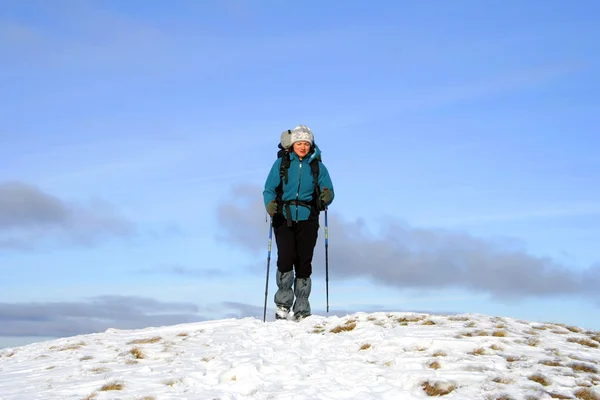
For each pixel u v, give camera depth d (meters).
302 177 10.10
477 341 7.55
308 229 10.22
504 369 6.47
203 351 7.86
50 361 8.07
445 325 8.61
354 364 6.94
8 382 7.02
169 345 8.30
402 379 6.21
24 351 9.33
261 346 7.99
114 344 8.79
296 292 10.42
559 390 5.82
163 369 7.02
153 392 6.10
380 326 8.73
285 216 10.07
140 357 7.76
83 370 7.23
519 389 5.82
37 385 6.73
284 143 10.18
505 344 7.40
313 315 10.18
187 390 6.21
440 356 6.97
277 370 6.78
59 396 6.16
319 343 8.09
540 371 6.41
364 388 6.05
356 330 8.65
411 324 8.80
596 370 6.54
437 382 5.96
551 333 8.35
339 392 5.96
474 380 6.10
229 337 8.66
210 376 6.59
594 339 8.16
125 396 5.98
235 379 6.54
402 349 7.37
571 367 6.63
